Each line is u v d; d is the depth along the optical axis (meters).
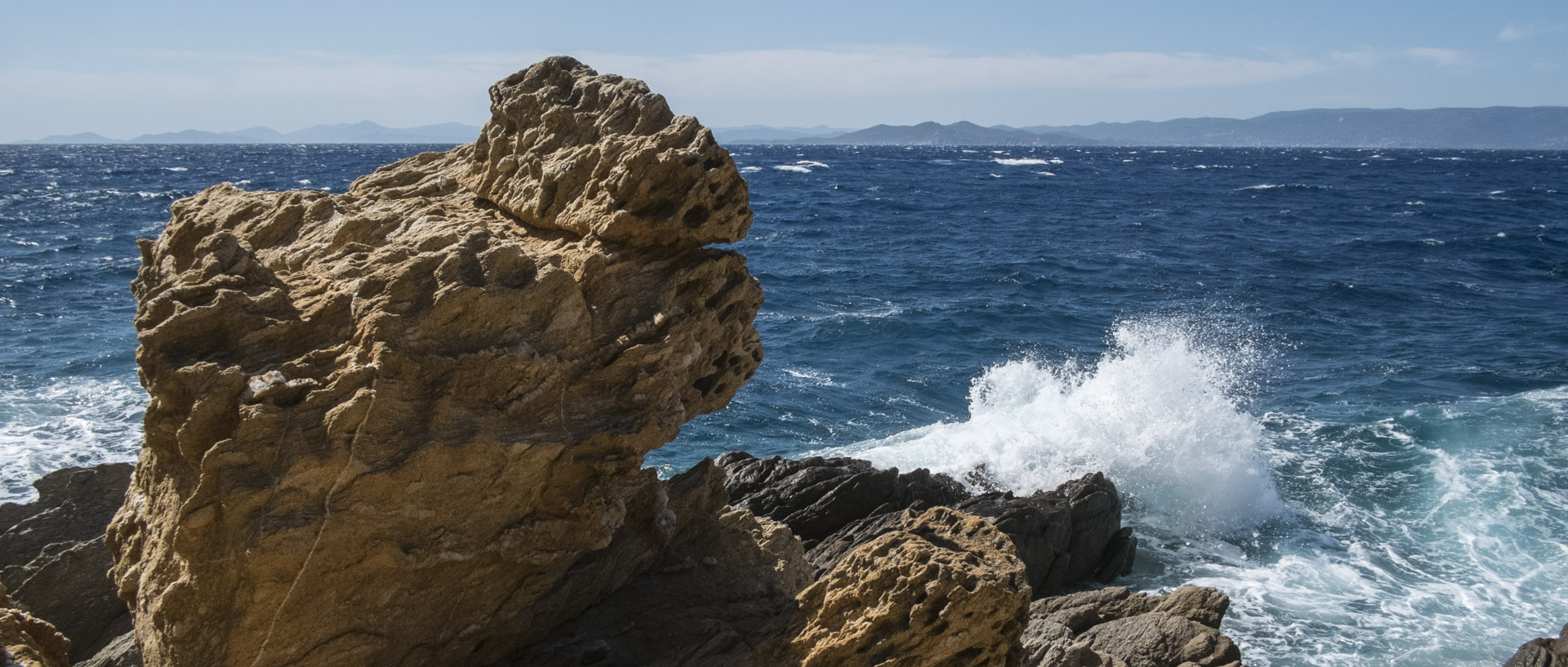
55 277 39.16
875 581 7.66
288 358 7.00
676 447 22.98
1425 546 18.06
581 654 8.16
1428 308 41.50
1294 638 14.81
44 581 9.44
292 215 8.87
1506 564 17.19
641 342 8.02
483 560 7.57
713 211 8.47
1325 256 55.56
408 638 7.46
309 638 6.95
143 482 7.83
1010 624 7.70
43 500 10.38
